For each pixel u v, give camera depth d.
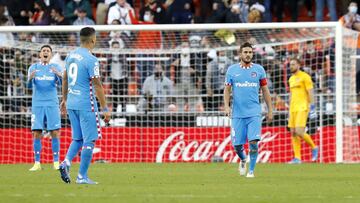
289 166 59.19
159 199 33.53
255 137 47.34
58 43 72.62
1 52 69.69
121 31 70.31
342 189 38.94
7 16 80.88
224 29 66.56
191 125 67.00
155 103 68.19
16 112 67.62
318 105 68.62
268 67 69.88
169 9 79.94
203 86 70.19
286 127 66.44
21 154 67.12
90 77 40.56
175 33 72.00
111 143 66.94
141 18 80.25
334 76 69.50
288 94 67.00
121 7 78.88
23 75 69.56
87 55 40.78
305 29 69.38
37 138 55.94
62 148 66.81
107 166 59.69
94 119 40.94
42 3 80.19
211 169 55.81
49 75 55.56
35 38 72.19
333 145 65.81
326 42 69.50
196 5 83.94
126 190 37.88
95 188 38.94
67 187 39.44
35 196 34.62
